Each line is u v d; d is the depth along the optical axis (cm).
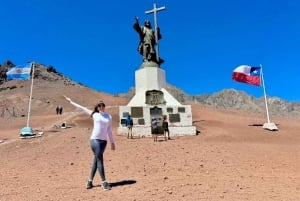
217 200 1002
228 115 5275
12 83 15975
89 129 3250
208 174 1415
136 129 2902
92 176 1151
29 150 2305
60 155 2038
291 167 1614
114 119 4081
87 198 1027
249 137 2853
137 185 1184
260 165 1658
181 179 1293
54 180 1331
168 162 1705
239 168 1571
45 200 1021
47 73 19238
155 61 3444
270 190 1131
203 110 5762
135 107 3006
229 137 2780
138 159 1798
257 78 3650
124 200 997
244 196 1049
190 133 2931
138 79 3359
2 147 2528
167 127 2670
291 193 1089
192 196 1042
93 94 12750
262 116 6562
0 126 5353
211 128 3356
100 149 1126
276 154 2044
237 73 3644
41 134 3088
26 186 1228
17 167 1709
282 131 3300
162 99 3145
